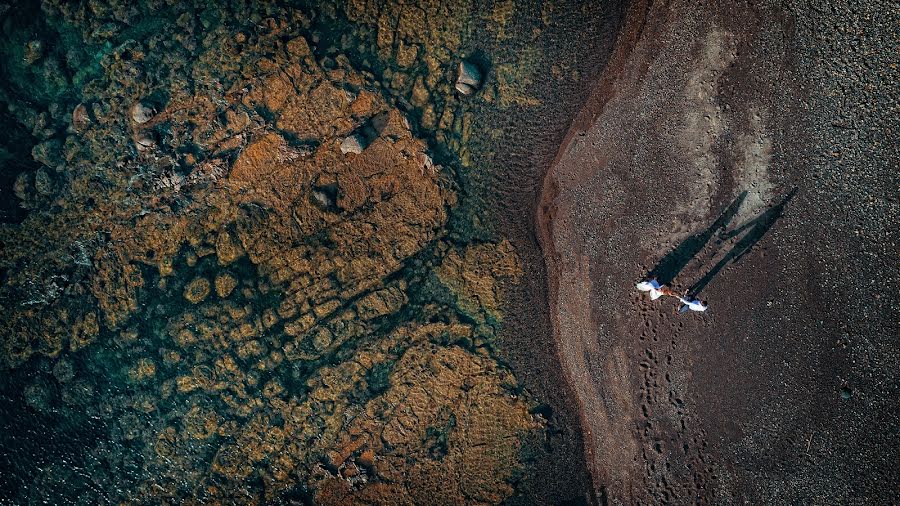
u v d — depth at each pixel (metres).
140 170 15.17
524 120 14.88
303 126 15.09
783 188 13.46
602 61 14.48
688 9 13.95
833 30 13.29
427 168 15.09
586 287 14.70
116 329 15.45
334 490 15.32
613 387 14.49
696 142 13.88
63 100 15.21
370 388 15.41
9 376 15.46
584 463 14.95
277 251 15.31
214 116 15.09
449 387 15.33
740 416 13.62
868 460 12.80
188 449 15.40
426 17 14.94
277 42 15.02
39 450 15.42
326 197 15.15
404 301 15.35
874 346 12.87
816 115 13.33
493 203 15.12
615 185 14.45
